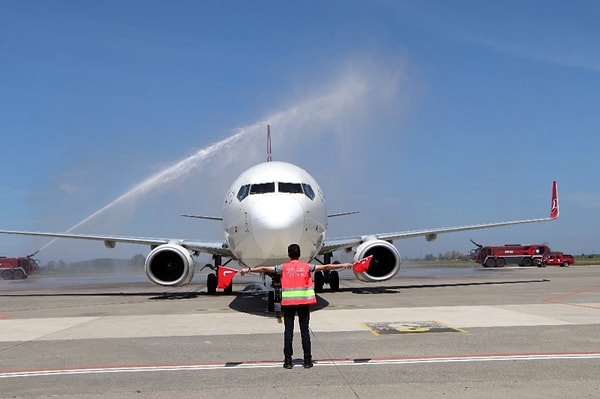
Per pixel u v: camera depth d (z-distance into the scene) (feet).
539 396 20.66
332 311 48.32
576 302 54.24
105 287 100.53
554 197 79.41
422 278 109.70
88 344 33.86
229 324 41.73
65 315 50.83
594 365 25.75
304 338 26.58
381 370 25.38
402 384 22.80
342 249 72.23
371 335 34.91
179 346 32.58
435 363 26.55
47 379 24.94
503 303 53.72
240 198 53.42
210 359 28.76
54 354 30.78
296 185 52.70
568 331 35.37
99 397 21.77
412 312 46.75
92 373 25.95
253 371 25.84
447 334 34.73
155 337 36.04
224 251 67.00
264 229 48.34
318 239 54.85
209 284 75.20
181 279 64.13
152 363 27.96
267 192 51.60
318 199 55.16
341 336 34.73
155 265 66.74
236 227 53.16
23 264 171.01
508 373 24.36
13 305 63.00
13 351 31.91
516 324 38.65
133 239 70.08
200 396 21.66
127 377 25.04
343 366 26.43
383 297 62.75
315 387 22.65
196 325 41.50
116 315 49.85
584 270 155.43
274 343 33.09
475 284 85.51
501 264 205.87
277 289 45.06
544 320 40.52
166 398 21.47
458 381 23.12
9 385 23.95
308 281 26.86
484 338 33.06
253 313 49.06
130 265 200.03
